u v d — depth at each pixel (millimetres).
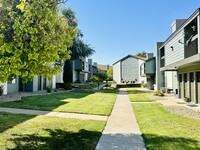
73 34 5289
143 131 6758
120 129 7074
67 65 36000
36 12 4105
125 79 49281
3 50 3994
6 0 4137
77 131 6641
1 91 15352
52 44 4484
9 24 4191
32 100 13852
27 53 4133
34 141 5496
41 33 4266
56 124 7457
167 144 5402
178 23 19672
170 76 24453
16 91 20047
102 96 19406
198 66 13352
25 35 4074
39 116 8820
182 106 12914
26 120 7895
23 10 4012
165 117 9164
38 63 4465
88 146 5227
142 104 14023
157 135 6273
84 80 51969
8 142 5332
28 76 4621
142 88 37875
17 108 10641
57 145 5262
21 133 6156
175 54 15234
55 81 28453
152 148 5094
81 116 9328
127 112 10719
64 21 5281
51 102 13398
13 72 4191
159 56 26344
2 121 7508
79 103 13523
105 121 8367
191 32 12836
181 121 8320
